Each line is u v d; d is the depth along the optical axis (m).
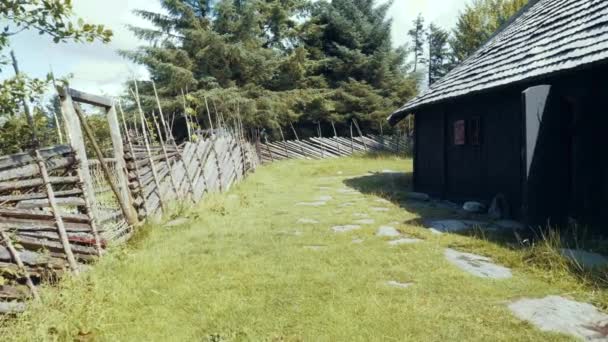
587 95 5.02
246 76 20.83
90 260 4.28
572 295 3.18
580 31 5.27
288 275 3.71
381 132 22.98
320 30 23.94
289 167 16.11
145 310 3.14
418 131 9.82
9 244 3.15
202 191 8.43
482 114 7.14
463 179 7.82
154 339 2.71
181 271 3.92
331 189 10.10
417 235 5.10
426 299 3.14
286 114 21.28
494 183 6.81
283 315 2.96
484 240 4.74
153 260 4.21
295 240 4.96
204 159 8.91
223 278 3.71
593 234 4.72
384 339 2.59
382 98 23.50
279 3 22.06
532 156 5.15
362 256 4.22
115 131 5.53
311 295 3.28
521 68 5.88
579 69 4.59
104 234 4.73
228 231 5.50
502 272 3.76
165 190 7.06
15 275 3.23
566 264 3.70
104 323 2.92
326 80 24.19
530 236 4.85
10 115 3.90
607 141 4.82
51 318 2.89
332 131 24.92
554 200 5.20
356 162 17.38
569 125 5.22
